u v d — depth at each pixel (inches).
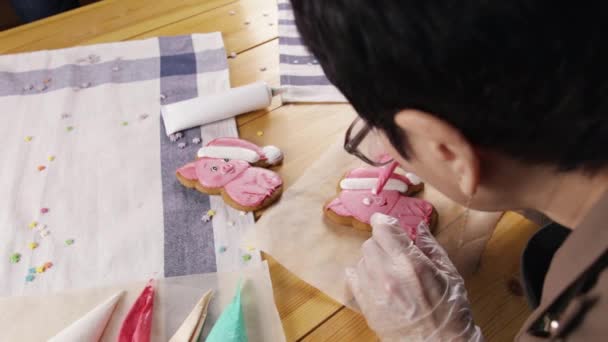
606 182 12.2
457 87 10.1
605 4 8.9
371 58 10.4
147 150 28.0
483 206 15.0
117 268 22.5
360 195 23.9
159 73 32.5
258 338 19.7
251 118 29.6
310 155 27.2
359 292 20.5
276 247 22.8
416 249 20.7
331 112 29.7
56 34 36.5
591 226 12.0
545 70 9.5
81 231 24.2
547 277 14.0
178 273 22.2
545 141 11.0
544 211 14.5
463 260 21.9
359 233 23.2
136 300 20.9
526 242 22.3
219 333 18.9
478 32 9.2
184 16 37.3
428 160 13.0
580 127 10.5
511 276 21.3
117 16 37.9
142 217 24.6
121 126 29.4
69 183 26.4
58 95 31.4
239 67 33.1
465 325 19.0
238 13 37.4
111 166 27.2
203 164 25.9
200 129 29.0
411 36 9.6
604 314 12.1
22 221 24.7
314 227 23.6
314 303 20.9
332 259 22.4
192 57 33.5
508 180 12.8
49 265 22.8
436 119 10.9
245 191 24.7
